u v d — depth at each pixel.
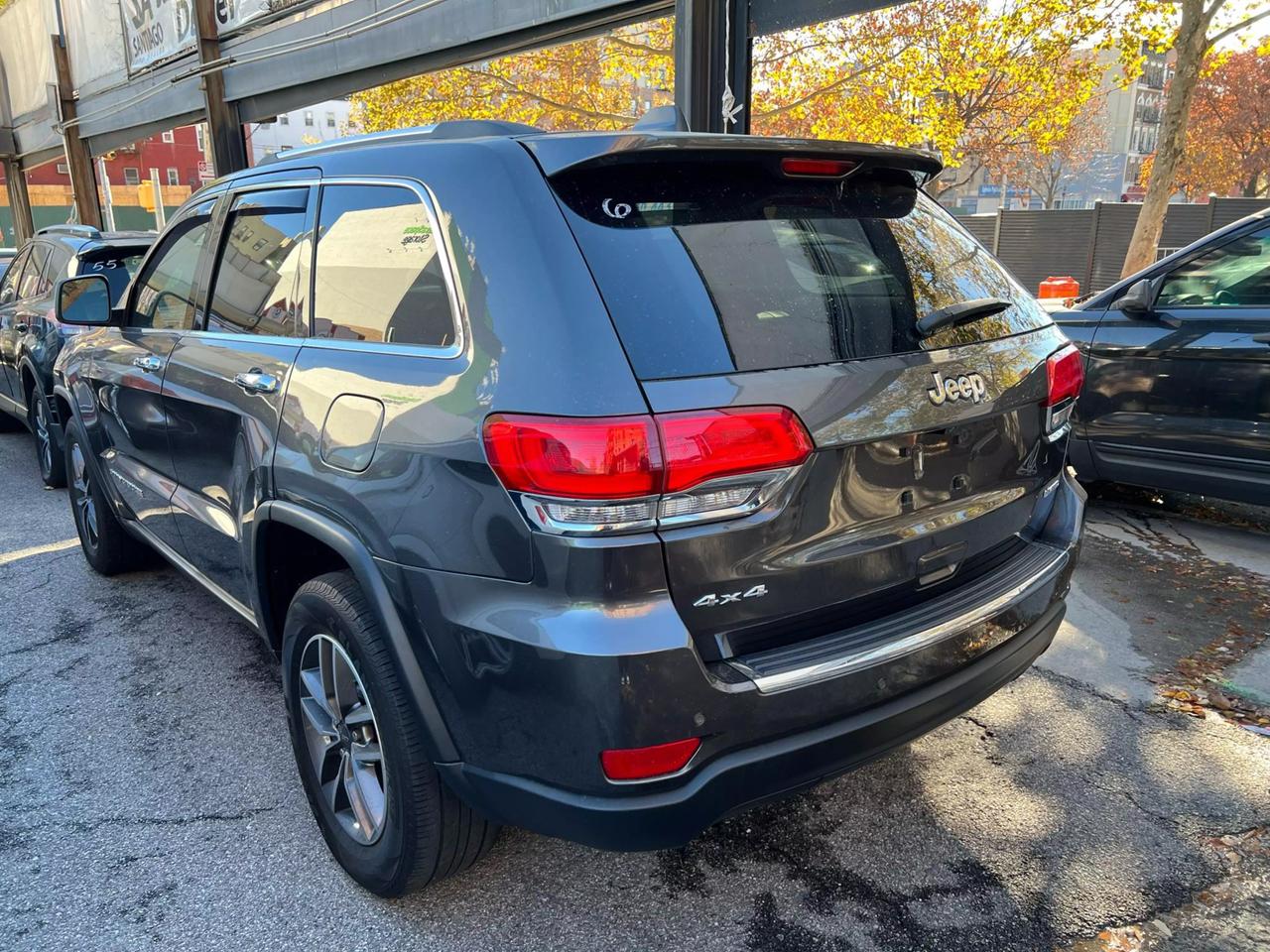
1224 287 4.57
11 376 6.74
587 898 2.35
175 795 2.81
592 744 1.73
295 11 9.49
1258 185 34.16
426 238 2.10
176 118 12.77
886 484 1.99
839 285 2.06
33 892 2.40
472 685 1.87
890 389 1.96
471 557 1.84
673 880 2.42
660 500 1.69
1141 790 2.74
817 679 1.86
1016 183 37.56
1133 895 2.32
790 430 1.79
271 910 2.32
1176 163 12.88
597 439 1.67
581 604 1.72
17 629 4.03
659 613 1.71
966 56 15.35
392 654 2.02
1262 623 3.83
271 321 2.66
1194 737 3.02
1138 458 4.88
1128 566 4.48
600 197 1.92
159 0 11.91
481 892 2.38
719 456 1.72
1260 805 2.66
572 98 16.62
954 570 2.23
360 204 2.36
